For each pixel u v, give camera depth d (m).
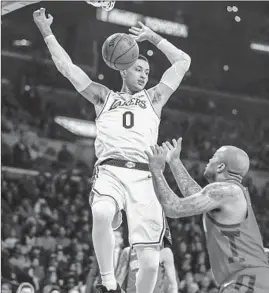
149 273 4.74
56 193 18.08
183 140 22.97
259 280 4.76
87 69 22.95
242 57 25.28
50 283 14.22
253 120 24.88
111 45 4.92
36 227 16.31
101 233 4.66
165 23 23.84
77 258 15.55
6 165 19.02
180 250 16.77
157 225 4.78
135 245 4.74
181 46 24.50
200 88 24.70
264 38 25.44
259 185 22.34
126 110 4.94
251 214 4.96
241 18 24.97
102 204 4.68
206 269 16.88
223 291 4.82
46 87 22.38
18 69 22.22
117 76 22.88
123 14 23.08
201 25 24.62
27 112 21.45
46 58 22.69
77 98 22.55
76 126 21.77
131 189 4.79
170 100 24.14
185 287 15.11
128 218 4.78
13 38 22.45
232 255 4.84
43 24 5.21
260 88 25.34
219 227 4.89
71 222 16.95
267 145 24.20
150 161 4.72
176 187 18.69
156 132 5.01
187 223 17.95
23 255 14.85
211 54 25.02
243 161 5.03
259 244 4.91
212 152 22.62
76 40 22.95
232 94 24.94
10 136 20.33
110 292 4.69
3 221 16.05
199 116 24.17
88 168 20.55
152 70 23.89
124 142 4.87
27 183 17.91
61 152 20.28
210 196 4.80
